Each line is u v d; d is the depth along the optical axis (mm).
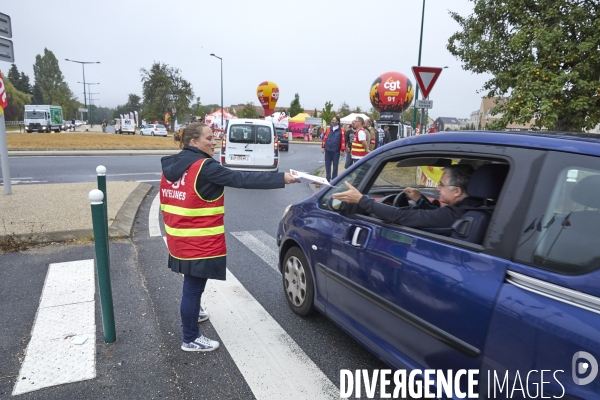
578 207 1731
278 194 10367
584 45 8055
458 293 2031
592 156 1735
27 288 4168
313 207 3508
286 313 3826
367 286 2701
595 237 1646
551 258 1740
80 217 6441
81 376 2811
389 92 18922
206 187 2844
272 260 5293
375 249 2635
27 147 21156
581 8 8383
